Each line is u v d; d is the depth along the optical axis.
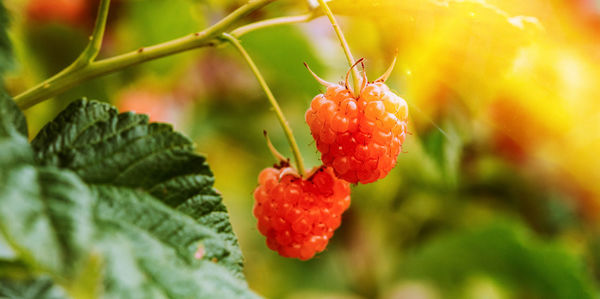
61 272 0.15
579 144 0.27
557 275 0.33
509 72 0.21
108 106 0.18
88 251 0.15
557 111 0.23
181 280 0.16
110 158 0.17
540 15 0.23
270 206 0.20
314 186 0.20
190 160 0.17
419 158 0.32
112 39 0.28
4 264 0.16
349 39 0.28
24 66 0.26
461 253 0.35
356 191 0.37
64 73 0.18
